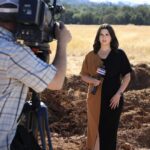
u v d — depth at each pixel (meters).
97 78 6.99
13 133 3.14
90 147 7.17
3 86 3.06
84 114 10.29
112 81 6.97
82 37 59.78
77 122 9.84
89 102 7.09
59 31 3.41
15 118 3.12
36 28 3.12
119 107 7.00
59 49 3.37
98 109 7.00
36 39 3.14
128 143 8.83
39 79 3.07
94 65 7.03
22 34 3.12
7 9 3.11
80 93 11.77
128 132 9.28
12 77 3.06
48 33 3.39
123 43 48.72
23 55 3.04
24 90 3.15
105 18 125.25
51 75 3.12
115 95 6.94
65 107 10.57
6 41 3.04
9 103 3.09
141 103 11.33
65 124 9.80
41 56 3.55
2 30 3.12
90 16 123.81
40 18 3.11
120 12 133.00
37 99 3.58
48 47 3.61
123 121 10.06
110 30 6.98
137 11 131.62
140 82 14.81
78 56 32.69
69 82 12.88
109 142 7.04
